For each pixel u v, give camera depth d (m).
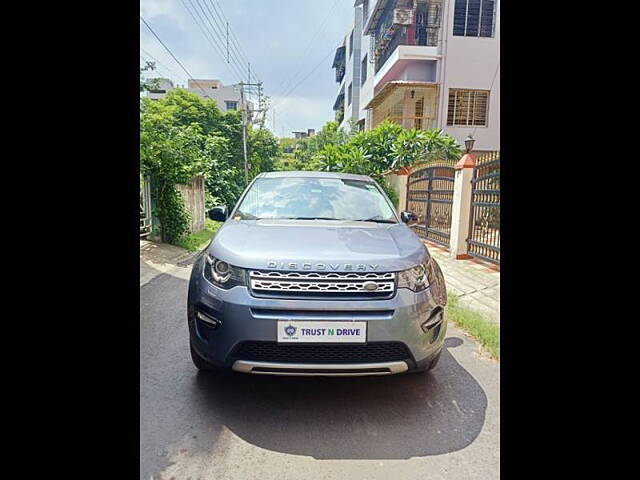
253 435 2.12
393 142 14.02
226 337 2.20
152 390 2.54
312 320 2.14
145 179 8.05
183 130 11.00
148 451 1.98
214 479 1.82
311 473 1.86
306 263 2.24
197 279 2.46
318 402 2.45
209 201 14.76
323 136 31.73
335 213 3.30
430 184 9.02
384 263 2.30
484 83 15.73
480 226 6.90
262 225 2.93
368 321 2.17
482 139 15.85
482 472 1.87
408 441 2.10
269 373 2.20
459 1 15.41
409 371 2.34
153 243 8.13
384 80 19.69
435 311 2.39
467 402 2.48
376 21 21.19
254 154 30.41
